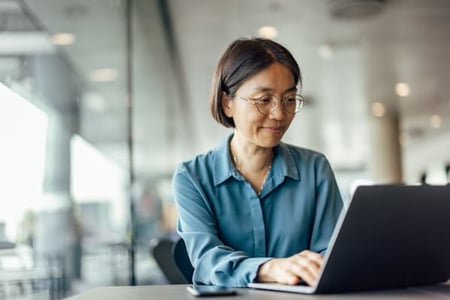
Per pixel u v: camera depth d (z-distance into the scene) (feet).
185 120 27.22
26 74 11.81
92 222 16.75
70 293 14.79
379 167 36.11
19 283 11.54
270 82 3.71
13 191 11.16
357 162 50.34
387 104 31.48
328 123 36.27
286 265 3.06
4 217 10.67
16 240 11.39
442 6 16.39
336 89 27.32
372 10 16.39
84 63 15.67
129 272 16.29
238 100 3.84
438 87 27.53
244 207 4.02
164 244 6.27
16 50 11.28
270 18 16.94
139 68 17.47
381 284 3.01
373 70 23.97
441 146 45.85
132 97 16.96
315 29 18.21
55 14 12.57
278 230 4.00
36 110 13.02
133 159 17.31
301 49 20.35
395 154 35.73
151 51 17.95
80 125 16.71
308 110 32.09
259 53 3.77
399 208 2.77
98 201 17.16
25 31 11.76
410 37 19.48
